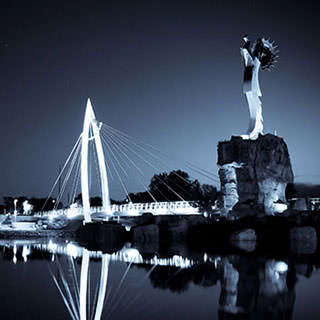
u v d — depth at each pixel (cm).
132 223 6144
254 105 6019
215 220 4991
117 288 1689
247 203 5328
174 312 1279
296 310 1263
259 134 5719
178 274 2019
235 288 1628
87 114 6681
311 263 2367
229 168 5656
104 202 7269
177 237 4675
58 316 1266
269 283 1720
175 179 10794
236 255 2875
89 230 5022
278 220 4494
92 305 1400
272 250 3256
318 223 4178
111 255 3083
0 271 2230
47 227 7062
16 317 1258
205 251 3275
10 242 4938
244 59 6166
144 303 1407
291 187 6384
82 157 6544
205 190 10488
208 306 1343
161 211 7050
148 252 3291
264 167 5478
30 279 1953
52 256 3042
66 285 1783
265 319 1170
